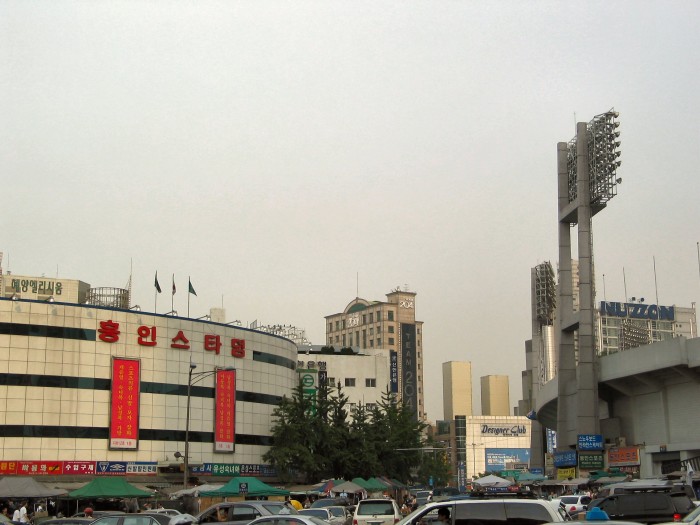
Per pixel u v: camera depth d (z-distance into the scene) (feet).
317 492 251.80
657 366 286.25
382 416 377.30
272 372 357.82
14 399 277.23
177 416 312.50
